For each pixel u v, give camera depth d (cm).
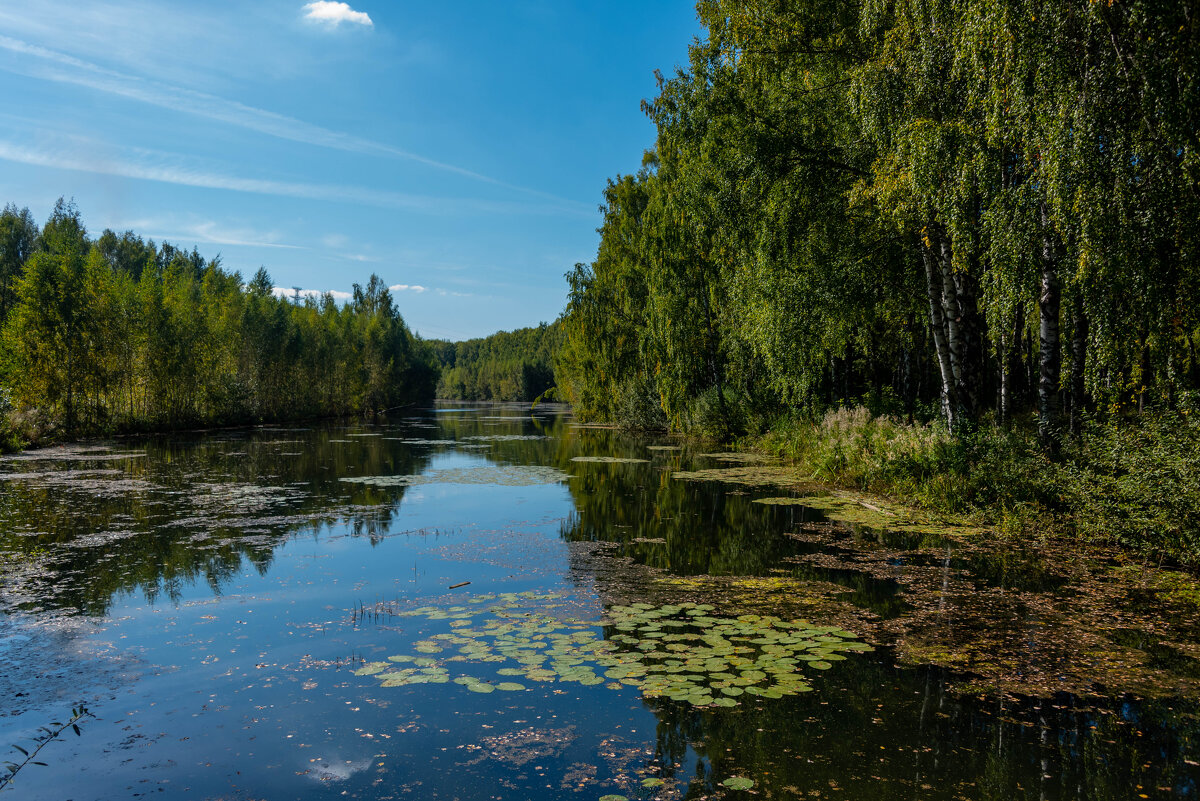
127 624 627
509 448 2647
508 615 648
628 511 1240
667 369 2639
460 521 1150
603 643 566
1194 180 678
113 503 1302
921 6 992
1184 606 664
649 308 2709
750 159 1366
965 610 652
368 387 6028
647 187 3156
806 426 1925
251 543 974
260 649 562
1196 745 399
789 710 444
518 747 399
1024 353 1805
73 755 392
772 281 1466
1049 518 988
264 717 440
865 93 1084
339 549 941
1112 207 707
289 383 4669
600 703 456
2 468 1856
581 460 2167
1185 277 719
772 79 1434
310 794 350
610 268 3481
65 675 510
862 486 1433
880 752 391
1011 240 845
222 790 355
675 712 442
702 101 1520
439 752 394
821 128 1371
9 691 482
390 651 555
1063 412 1270
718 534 1032
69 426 2758
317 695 473
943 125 934
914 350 2361
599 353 3559
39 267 2636
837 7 1311
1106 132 711
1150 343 750
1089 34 705
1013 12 749
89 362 2791
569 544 973
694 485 1570
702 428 2780
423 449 2595
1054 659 531
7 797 348
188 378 3491
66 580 776
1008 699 461
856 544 953
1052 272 982
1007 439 1109
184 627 618
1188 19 645
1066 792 350
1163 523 802
